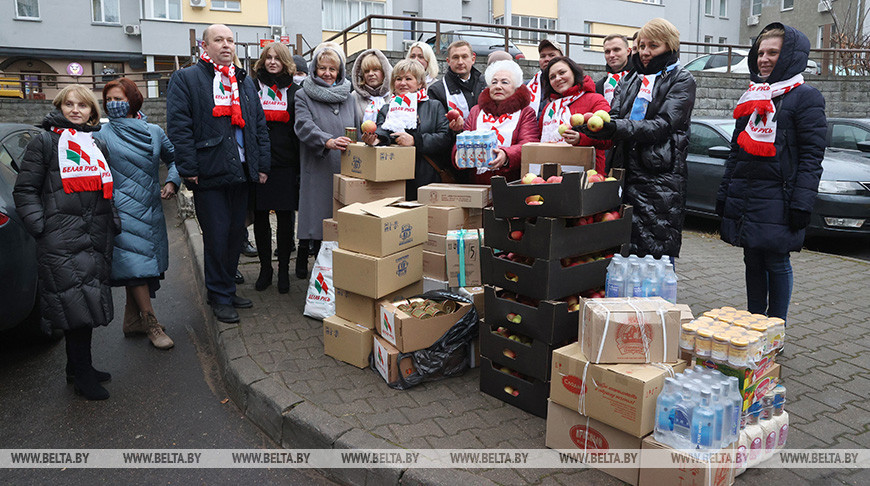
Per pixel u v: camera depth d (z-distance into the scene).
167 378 4.01
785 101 3.38
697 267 6.10
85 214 3.45
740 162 3.63
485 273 3.24
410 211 3.69
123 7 25.00
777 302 3.68
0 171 4.05
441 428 2.97
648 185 3.62
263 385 3.42
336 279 3.73
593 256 3.27
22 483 2.85
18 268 3.87
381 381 3.51
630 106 3.74
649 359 2.55
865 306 4.77
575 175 2.76
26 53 24.08
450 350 3.48
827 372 3.58
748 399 2.49
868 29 23.50
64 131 3.39
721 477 2.35
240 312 4.66
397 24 25.56
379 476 2.68
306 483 2.84
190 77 4.20
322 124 4.80
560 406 2.73
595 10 27.67
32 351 4.51
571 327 2.99
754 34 32.59
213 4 24.19
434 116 4.60
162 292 5.90
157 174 4.38
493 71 4.10
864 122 8.30
